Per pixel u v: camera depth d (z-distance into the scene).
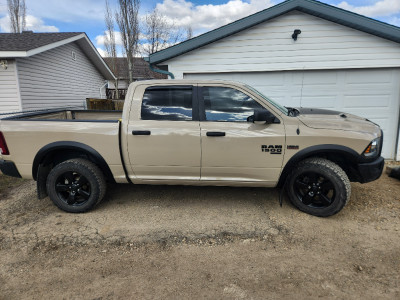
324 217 3.50
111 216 3.64
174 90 3.52
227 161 3.44
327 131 3.29
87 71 15.08
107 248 2.95
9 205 4.05
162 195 4.30
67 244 3.02
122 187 4.66
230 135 3.36
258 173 3.48
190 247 2.95
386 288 2.31
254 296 2.24
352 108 6.67
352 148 3.27
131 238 3.12
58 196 3.69
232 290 2.31
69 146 3.50
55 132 3.49
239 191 4.41
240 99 3.45
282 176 3.48
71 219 3.57
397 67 6.27
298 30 6.23
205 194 4.31
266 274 2.51
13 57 8.78
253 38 6.55
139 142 3.46
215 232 3.22
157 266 2.65
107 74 17.55
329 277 2.46
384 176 5.16
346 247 2.90
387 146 6.68
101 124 3.48
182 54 6.75
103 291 2.32
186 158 3.47
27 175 3.65
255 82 6.84
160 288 2.35
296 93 6.78
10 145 3.55
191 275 2.51
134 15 16.62
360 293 2.26
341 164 3.59
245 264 2.66
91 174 3.57
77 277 2.50
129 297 2.25
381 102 6.53
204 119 3.45
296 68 6.54
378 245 2.93
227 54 6.67
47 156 3.65
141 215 3.65
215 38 6.48
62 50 12.05
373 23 5.91
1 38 10.52
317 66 6.46
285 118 3.36
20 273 2.56
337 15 5.99
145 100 3.54
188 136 3.39
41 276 2.52
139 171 3.61
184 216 3.61
